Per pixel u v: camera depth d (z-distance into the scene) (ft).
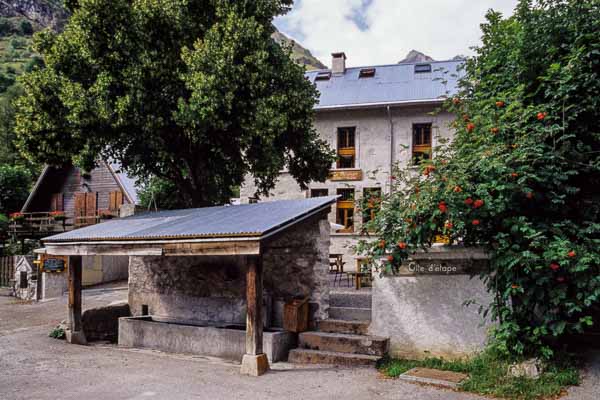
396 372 21.36
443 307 22.65
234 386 20.36
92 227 33.65
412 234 21.71
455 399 18.26
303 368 23.06
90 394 19.56
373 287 24.49
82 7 35.94
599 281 18.60
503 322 20.63
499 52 26.55
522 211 21.66
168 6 37.45
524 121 21.48
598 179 22.21
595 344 22.56
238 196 80.89
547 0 24.93
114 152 41.47
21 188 95.66
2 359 25.66
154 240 25.45
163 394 19.45
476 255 21.85
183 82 37.81
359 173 61.93
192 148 42.45
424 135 61.46
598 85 21.75
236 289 30.94
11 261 62.75
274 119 37.35
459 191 19.98
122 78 36.22
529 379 19.03
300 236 27.94
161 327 28.99
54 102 36.81
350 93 65.92
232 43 36.45
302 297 27.25
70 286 30.83
